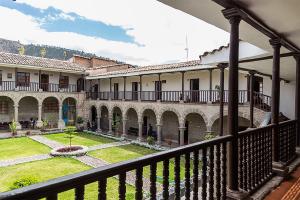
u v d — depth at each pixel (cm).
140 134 2531
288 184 555
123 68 3803
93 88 3628
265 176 563
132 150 2088
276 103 638
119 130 3203
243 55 867
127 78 3122
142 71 2511
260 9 466
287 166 681
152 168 245
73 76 3500
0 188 1195
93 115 3553
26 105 3161
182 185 898
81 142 2409
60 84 3375
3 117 3019
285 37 657
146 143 2353
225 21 514
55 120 3381
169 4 439
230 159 421
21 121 3053
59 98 3119
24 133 2752
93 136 2808
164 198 261
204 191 333
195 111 2067
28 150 2034
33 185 152
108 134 2900
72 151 1933
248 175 480
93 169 191
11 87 2936
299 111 834
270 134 605
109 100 2958
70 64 3581
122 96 3166
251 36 630
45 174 1420
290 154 746
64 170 1504
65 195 927
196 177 314
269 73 1416
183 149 286
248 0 426
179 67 2159
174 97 2533
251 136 498
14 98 2756
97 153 1961
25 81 3080
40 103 2952
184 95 2419
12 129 2675
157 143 2328
